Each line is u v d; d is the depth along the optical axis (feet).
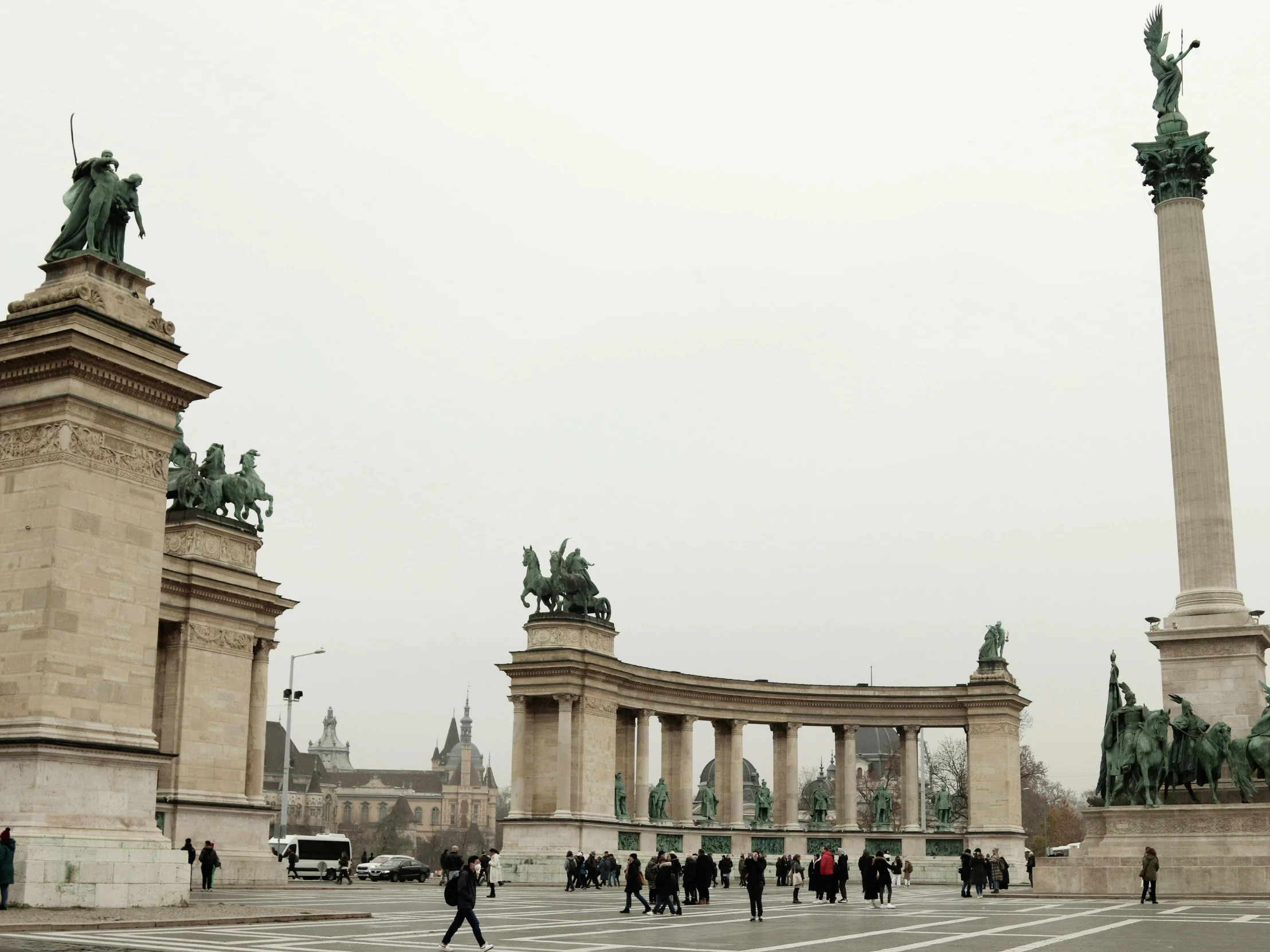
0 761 137.39
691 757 356.18
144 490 153.07
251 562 283.18
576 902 214.48
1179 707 231.91
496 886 277.85
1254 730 220.23
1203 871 211.82
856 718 380.78
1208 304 245.04
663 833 338.75
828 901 226.17
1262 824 213.66
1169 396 244.83
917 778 382.83
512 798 311.27
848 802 378.94
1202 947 117.19
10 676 140.15
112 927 120.78
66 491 143.33
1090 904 196.54
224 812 265.34
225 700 269.44
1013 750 385.29
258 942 112.68
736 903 224.74
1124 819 224.94
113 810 142.82
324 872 323.37
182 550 269.03
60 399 144.66
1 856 125.59
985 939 128.77
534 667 310.45
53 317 145.18
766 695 371.97
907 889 317.63
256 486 287.28
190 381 157.89
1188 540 238.07
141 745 147.33
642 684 339.16
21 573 142.41
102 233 156.56
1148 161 254.27
